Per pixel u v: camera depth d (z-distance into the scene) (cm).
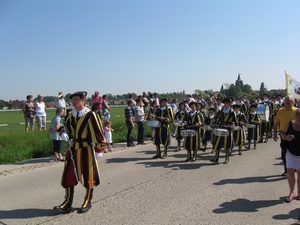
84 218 545
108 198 648
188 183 759
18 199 650
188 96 1762
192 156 1087
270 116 1719
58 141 1030
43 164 985
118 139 1516
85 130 573
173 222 525
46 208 598
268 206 602
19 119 2906
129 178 811
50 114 3447
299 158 618
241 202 623
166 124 1086
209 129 1180
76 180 571
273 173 857
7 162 1018
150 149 1291
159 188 718
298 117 603
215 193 679
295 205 607
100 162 1018
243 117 1152
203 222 525
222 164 989
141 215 556
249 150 1276
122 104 6419
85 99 597
